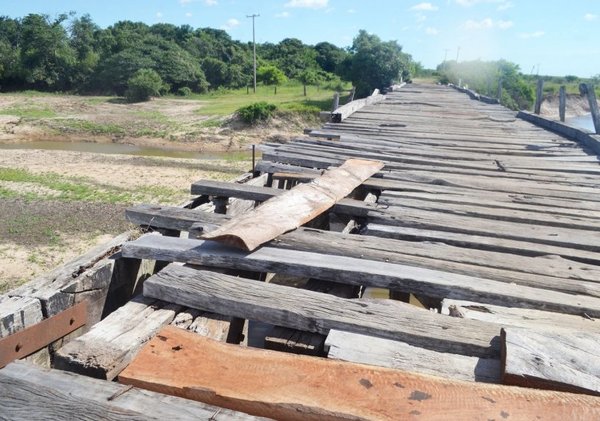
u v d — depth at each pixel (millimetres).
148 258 2797
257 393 1579
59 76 49125
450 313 2248
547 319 2186
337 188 4285
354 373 1659
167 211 3484
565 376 1607
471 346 1898
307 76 49438
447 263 2732
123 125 30203
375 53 35594
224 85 51406
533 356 1693
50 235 10953
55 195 14250
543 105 53562
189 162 20609
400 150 6754
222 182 4562
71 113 33875
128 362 1878
